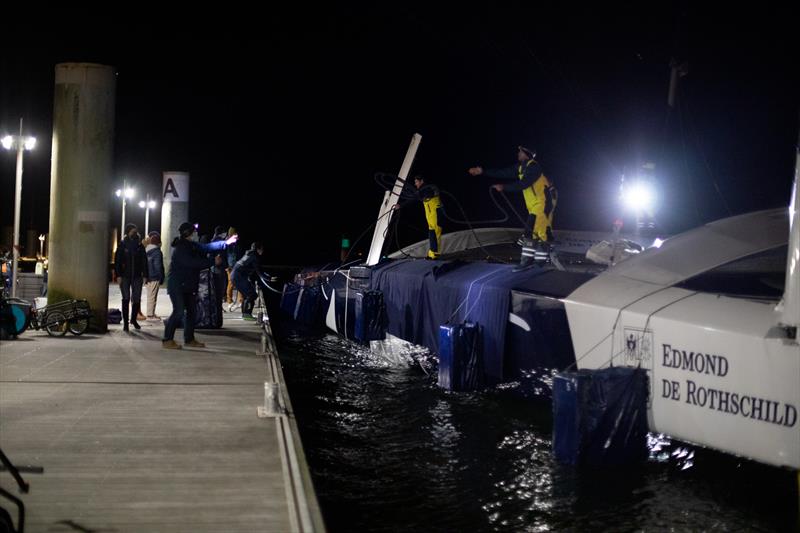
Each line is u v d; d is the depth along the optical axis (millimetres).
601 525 5520
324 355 14234
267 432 6562
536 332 8422
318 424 8609
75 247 12383
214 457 5820
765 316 5750
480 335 9859
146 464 5625
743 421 5703
